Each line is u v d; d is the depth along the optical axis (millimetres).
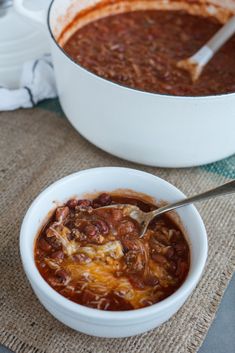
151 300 398
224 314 449
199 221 433
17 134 600
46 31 579
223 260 482
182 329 427
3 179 544
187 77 618
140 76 608
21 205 519
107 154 583
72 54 645
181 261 424
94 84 485
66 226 444
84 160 574
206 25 724
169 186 464
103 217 448
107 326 368
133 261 415
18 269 461
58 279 402
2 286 447
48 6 615
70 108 555
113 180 475
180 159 536
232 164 585
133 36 689
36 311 432
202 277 466
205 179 565
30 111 634
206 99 464
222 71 635
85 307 364
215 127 497
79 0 654
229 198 541
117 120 505
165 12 734
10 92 617
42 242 427
